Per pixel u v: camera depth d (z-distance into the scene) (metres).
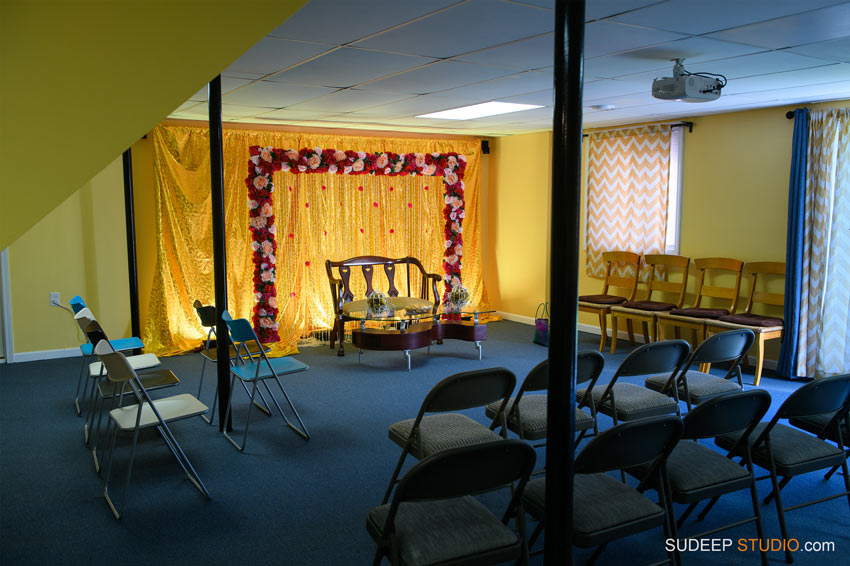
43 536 2.99
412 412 4.82
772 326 5.47
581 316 7.82
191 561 2.78
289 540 2.96
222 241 4.18
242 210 6.82
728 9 2.76
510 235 8.43
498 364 6.26
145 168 6.46
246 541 2.95
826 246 5.46
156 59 1.86
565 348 2.01
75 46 1.84
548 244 7.88
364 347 6.10
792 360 5.58
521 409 3.44
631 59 3.79
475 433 3.04
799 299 5.52
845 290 5.45
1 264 6.05
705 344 3.70
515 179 8.27
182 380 5.64
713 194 6.34
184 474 3.69
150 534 3.01
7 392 5.29
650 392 3.78
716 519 3.14
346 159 7.22
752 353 6.11
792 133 5.66
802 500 3.34
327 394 5.27
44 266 6.23
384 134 7.79
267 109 5.75
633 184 6.94
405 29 3.06
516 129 7.57
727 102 5.48
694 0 2.63
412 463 3.84
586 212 7.50
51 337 6.36
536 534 2.63
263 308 6.82
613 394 3.55
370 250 7.64
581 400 3.68
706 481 2.60
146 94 1.88
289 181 7.02
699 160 6.44
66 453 4.01
